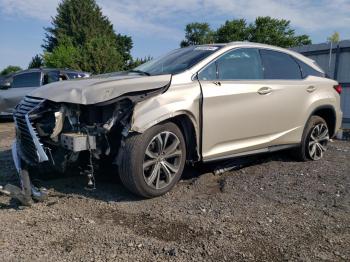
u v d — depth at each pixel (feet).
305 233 11.73
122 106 13.33
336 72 35.09
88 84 13.65
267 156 20.81
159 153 14.03
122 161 13.37
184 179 16.72
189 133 15.12
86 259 10.00
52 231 11.54
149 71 16.33
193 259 10.10
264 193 15.17
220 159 16.06
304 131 19.62
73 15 223.71
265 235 11.53
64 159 13.66
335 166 19.30
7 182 15.94
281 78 18.51
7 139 27.35
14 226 11.83
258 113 16.94
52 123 13.79
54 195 14.44
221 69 16.14
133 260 9.99
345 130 32.94
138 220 12.41
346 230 12.01
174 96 14.19
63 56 156.25
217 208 13.51
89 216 12.67
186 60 16.14
